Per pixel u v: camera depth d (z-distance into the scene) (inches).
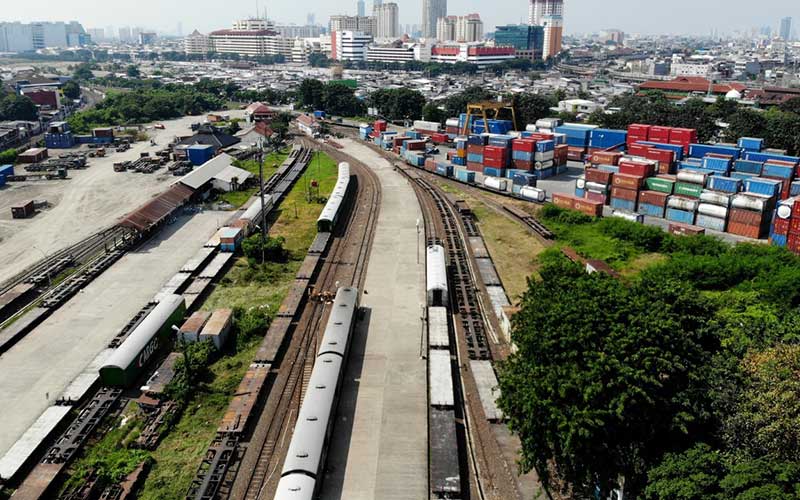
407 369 2054.6
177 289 2657.5
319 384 1768.0
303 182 4805.6
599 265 2842.0
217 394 1908.2
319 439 1539.1
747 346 1550.2
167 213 3590.1
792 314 1915.6
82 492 1488.7
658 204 3846.0
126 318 2431.1
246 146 6289.4
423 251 3213.6
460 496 1469.0
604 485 1390.3
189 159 5275.6
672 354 1421.0
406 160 5664.4
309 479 1411.2
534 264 3065.9
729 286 2723.9
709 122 6077.8
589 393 1318.9
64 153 5846.5
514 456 1646.2
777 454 1254.3
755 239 3432.6
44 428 1711.4
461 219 3818.9
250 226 3417.8
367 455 1635.1
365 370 2046.0
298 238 3432.6
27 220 3678.6
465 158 5492.1
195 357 2023.9
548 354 1487.5
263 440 1696.6
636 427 1386.6
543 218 3843.5
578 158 5708.7
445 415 1752.0
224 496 1489.9
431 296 2485.2
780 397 1289.4
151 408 1818.4
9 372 2041.1
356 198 4323.3
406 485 1526.8
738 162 4237.2
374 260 3085.6
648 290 1695.4
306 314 2456.9
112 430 1734.7
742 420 1312.7
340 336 2055.9
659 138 5191.9
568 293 1651.1
